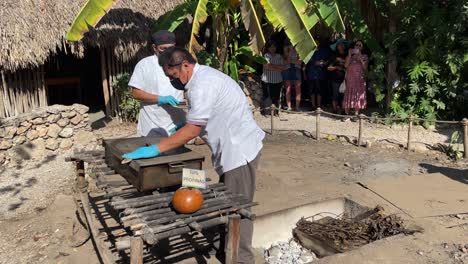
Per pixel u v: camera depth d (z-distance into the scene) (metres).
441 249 4.04
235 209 2.95
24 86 7.72
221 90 3.22
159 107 4.13
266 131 8.45
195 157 3.18
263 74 9.50
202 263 3.80
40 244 4.07
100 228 4.27
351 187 5.48
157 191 3.82
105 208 4.70
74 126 6.90
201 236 4.26
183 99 4.18
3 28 6.84
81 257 3.84
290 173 6.04
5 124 6.26
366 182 5.61
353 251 4.02
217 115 3.27
